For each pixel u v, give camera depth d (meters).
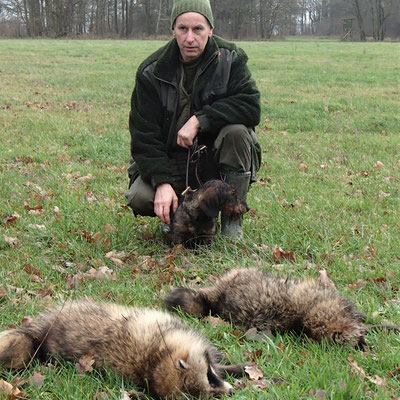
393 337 2.04
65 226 3.21
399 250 2.97
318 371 1.79
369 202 3.82
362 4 48.53
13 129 6.15
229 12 42.16
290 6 44.28
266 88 9.99
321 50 20.59
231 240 2.97
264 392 1.68
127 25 40.69
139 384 1.71
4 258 2.82
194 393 1.60
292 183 4.36
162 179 2.87
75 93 9.12
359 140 6.14
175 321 1.90
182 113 2.96
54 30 38.44
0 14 42.41
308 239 3.10
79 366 1.77
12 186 4.04
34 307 2.28
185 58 2.89
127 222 3.29
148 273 2.72
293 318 2.12
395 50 20.45
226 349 1.97
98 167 4.84
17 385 1.73
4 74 11.38
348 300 2.18
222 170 3.02
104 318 1.87
